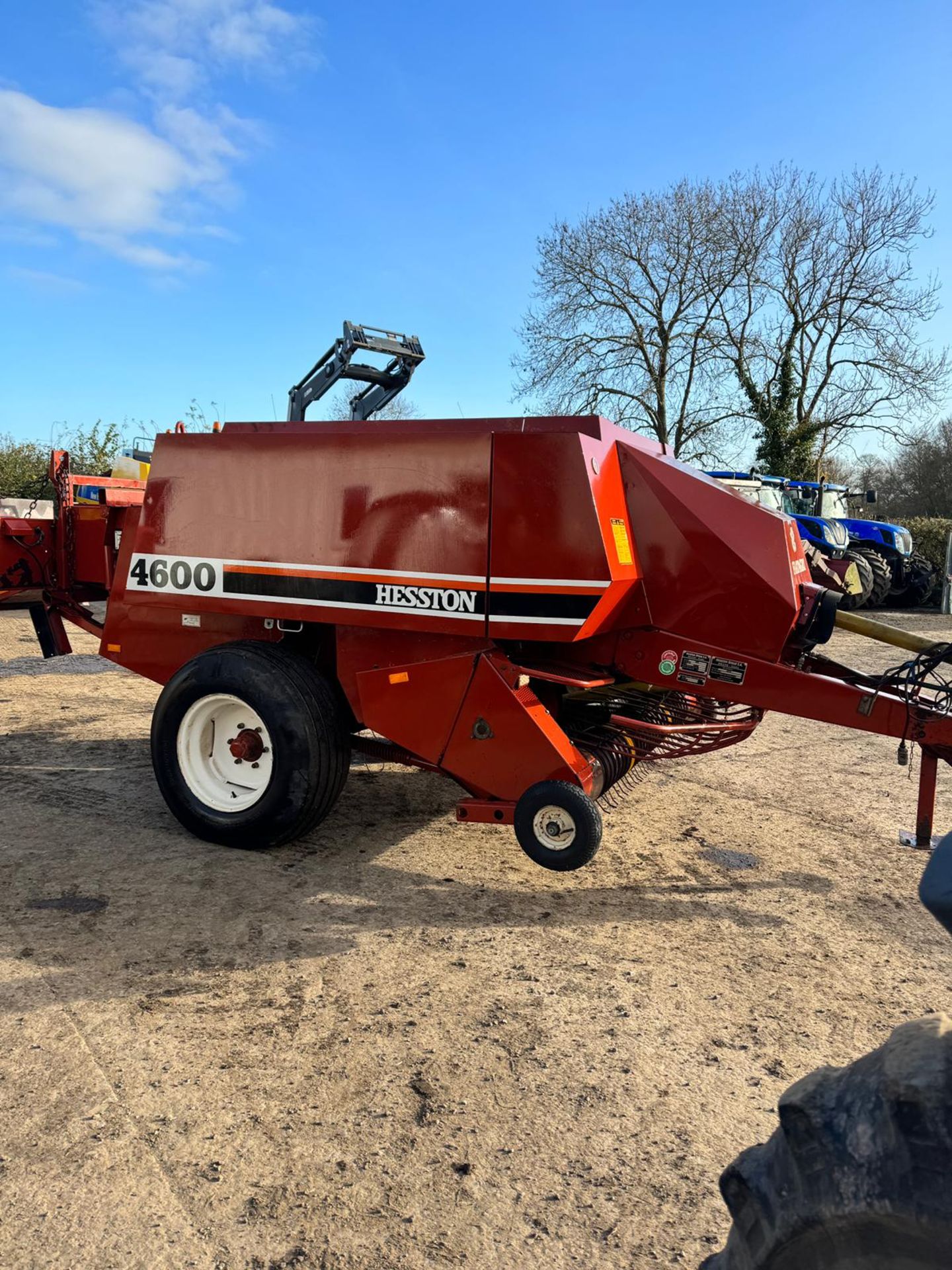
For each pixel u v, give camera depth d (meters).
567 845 3.77
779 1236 1.20
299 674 4.21
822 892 4.21
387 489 3.98
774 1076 2.78
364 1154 2.38
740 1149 2.45
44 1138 2.39
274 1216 2.16
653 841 4.80
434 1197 2.24
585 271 28.02
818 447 29.73
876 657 11.16
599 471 3.81
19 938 3.45
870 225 27.77
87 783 5.40
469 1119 2.54
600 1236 2.14
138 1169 2.29
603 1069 2.79
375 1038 2.91
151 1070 2.68
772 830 5.04
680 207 27.38
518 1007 3.12
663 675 4.17
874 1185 1.09
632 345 28.27
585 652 4.31
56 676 8.67
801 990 3.31
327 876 4.16
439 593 3.92
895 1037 1.22
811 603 4.04
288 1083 2.66
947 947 3.68
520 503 3.76
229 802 4.43
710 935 3.73
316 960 3.39
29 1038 2.82
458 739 4.05
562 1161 2.39
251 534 4.28
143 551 4.55
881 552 18.34
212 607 4.41
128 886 3.96
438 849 4.55
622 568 3.88
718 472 18.11
